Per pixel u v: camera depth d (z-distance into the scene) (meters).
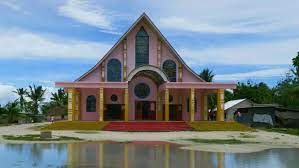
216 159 21.03
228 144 30.36
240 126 45.41
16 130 44.78
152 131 43.28
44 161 19.55
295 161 20.62
